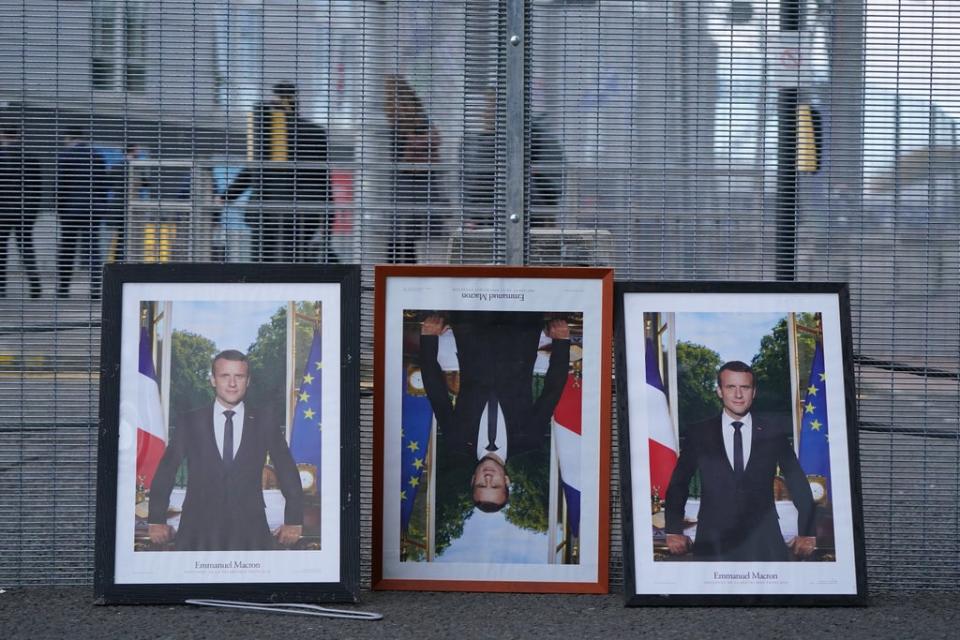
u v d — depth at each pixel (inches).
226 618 130.7
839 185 153.8
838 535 139.6
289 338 139.9
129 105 152.0
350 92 152.2
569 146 152.7
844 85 153.2
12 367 152.3
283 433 137.9
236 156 152.5
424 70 151.9
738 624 130.6
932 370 154.5
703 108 153.0
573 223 153.1
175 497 136.1
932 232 154.1
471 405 143.2
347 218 152.8
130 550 135.0
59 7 151.3
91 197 152.3
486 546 142.0
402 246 153.0
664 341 143.3
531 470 142.8
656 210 153.3
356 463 137.5
